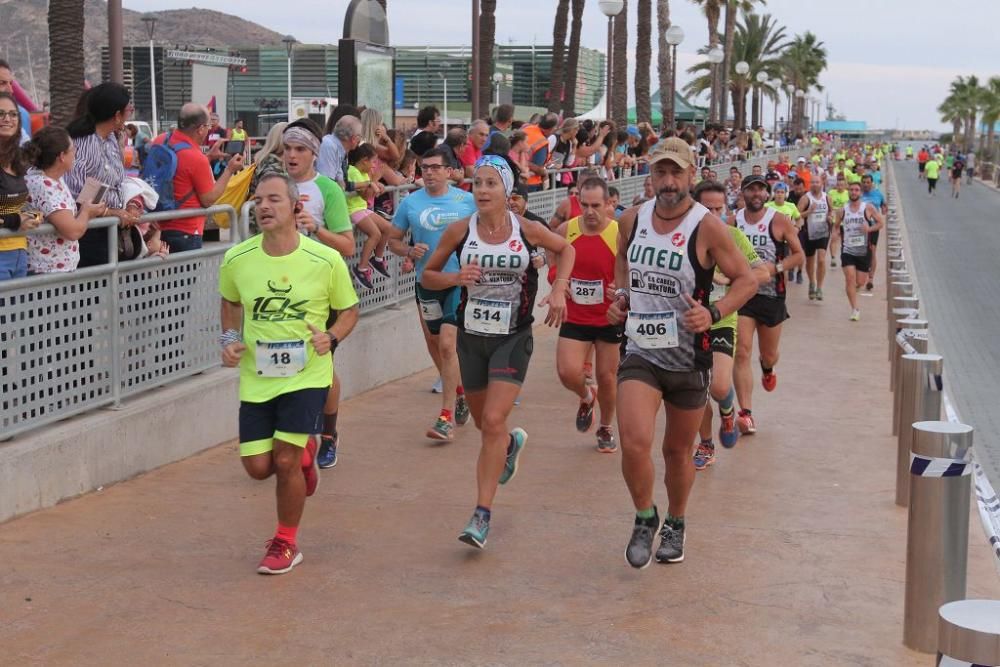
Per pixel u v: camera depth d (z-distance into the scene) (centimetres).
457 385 837
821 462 806
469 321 605
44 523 610
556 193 1551
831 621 506
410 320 1090
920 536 467
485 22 2586
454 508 670
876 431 910
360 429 865
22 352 614
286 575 551
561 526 641
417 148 1220
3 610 499
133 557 569
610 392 794
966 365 1334
